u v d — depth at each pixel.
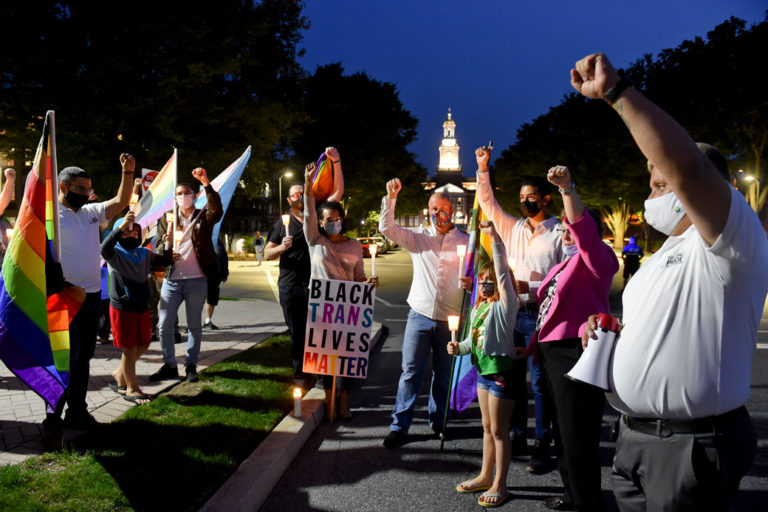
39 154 3.51
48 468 3.61
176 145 18.45
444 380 4.80
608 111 34.53
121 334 5.05
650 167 2.00
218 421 4.56
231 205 28.64
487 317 3.63
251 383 5.76
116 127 16.44
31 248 3.46
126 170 4.64
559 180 2.94
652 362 1.85
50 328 3.71
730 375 1.78
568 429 2.93
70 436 4.17
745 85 25.28
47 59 13.38
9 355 3.43
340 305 5.07
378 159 41.84
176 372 5.89
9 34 13.09
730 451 1.79
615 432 2.10
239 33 18.52
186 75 17.30
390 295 15.37
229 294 15.73
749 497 3.60
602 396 2.93
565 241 3.33
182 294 5.79
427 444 4.61
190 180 21.00
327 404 5.25
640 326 1.90
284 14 23.56
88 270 4.34
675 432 1.83
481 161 4.54
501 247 3.55
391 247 46.69
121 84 15.47
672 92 27.53
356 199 45.69
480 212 4.57
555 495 3.68
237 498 3.21
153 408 4.84
